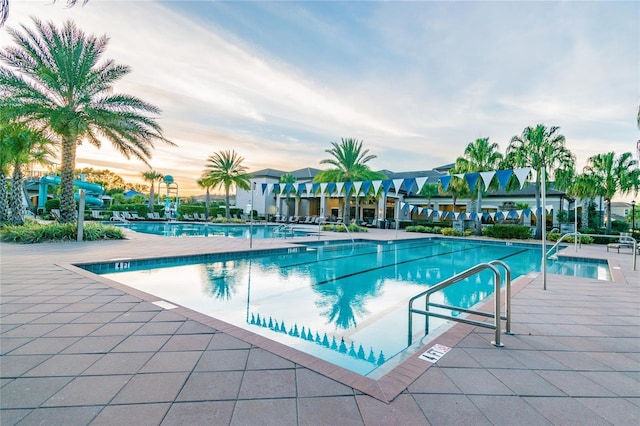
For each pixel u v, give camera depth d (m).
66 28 9.83
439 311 4.49
